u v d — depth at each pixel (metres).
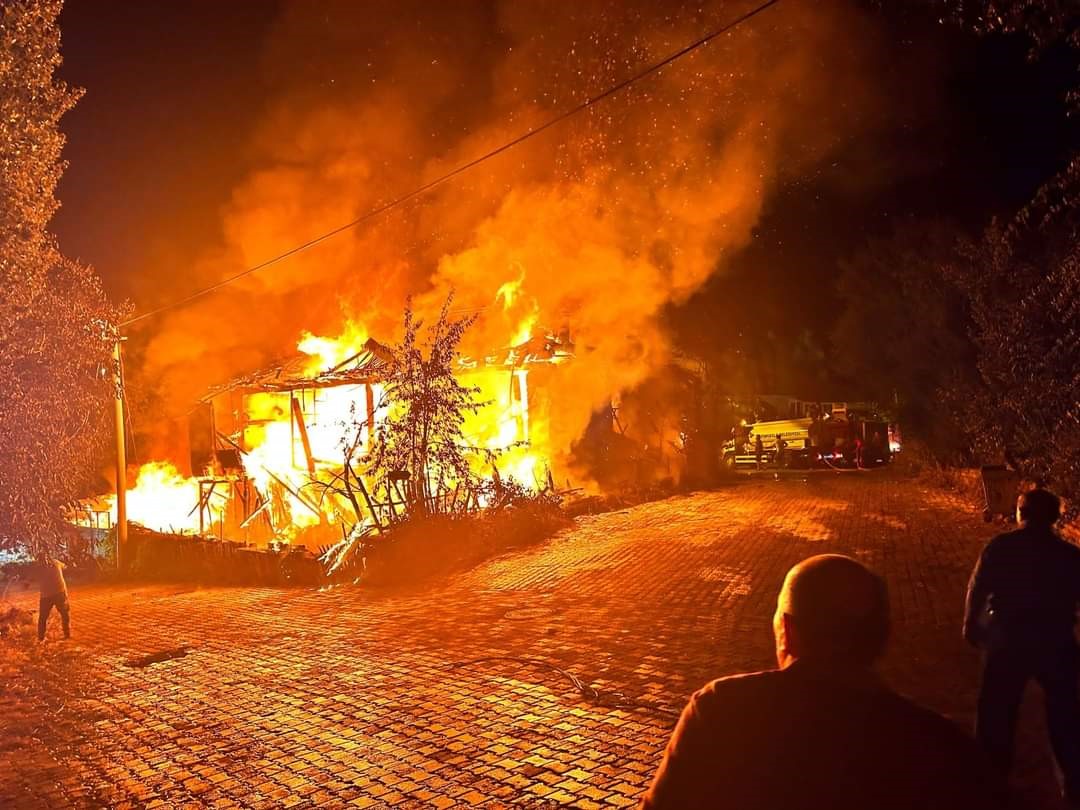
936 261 18.48
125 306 15.67
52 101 10.22
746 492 21.31
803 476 26.30
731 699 1.85
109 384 12.27
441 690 7.23
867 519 15.03
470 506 15.78
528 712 6.48
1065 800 4.07
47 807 5.43
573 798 4.95
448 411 14.97
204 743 6.42
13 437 10.04
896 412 22.75
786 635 1.97
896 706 1.76
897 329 21.11
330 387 19.86
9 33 9.59
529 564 13.23
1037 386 10.31
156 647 10.13
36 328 10.30
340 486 18.83
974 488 17.53
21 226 9.88
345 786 5.39
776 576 10.89
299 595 13.20
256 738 6.43
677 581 11.05
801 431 30.67
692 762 1.82
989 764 1.72
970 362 18.48
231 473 20.73
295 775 5.64
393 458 14.92
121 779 5.82
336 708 7.00
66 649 10.50
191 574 17.09
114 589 16.89
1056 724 4.11
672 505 19.14
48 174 10.37
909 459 24.12
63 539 11.20
